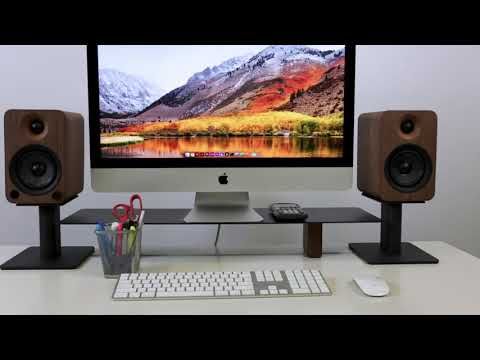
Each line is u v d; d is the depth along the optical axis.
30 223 1.59
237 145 1.20
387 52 1.59
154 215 1.27
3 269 1.10
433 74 1.61
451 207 1.65
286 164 1.21
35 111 1.09
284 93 1.20
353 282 1.00
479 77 1.62
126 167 1.19
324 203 1.62
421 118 1.14
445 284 0.98
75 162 1.17
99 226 1.05
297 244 1.50
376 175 1.16
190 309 0.85
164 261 1.18
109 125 1.18
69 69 1.55
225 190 1.20
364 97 1.60
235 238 1.64
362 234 1.65
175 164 1.20
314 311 0.84
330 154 1.21
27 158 1.10
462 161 1.64
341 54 1.20
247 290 0.91
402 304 0.87
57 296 0.92
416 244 1.34
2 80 1.54
